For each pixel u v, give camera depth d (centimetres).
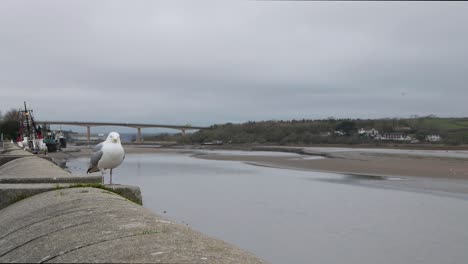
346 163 4206
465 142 10425
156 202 1848
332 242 1173
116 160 850
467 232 1270
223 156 6288
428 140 11125
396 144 10631
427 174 3036
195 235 414
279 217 1496
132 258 334
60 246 401
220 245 385
